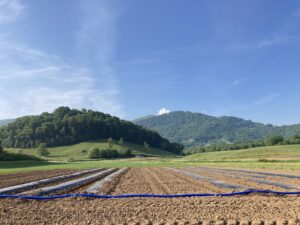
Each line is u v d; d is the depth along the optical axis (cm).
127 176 4828
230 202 2228
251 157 14938
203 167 7881
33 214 1905
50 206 2142
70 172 5794
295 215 1822
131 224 1678
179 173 5450
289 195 2592
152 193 2783
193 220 1730
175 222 1703
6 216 1858
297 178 4122
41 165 9988
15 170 6619
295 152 15888
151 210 1984
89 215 1872
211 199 2380
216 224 1673
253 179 3978
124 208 2047
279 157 13362
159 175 4994
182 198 2462
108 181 3978
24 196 2491
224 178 4203
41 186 3475
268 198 2412
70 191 3016
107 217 1825
